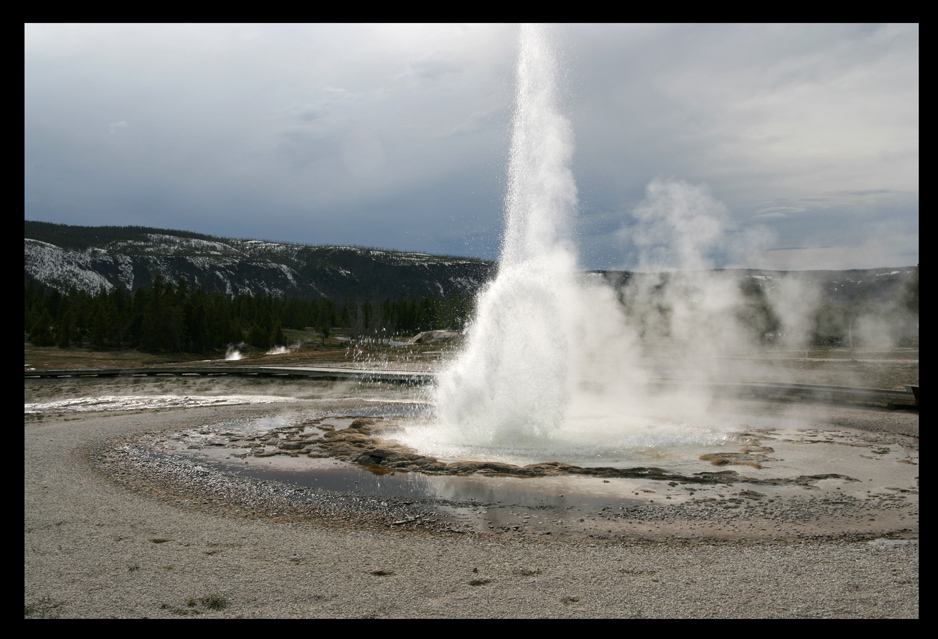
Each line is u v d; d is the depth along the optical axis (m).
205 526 10.12
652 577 7.64
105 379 39.00
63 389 36.19
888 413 24.83
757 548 9.17
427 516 11.13
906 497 12.48
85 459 15.79
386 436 19.05
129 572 7.58
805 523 10.70
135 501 11.73
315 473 14.73
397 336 107.75
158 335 75.06
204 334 78.19
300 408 27.62
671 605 6.66
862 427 21.92
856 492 12.90
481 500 12.24
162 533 9.55
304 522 10.71
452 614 6.37
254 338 83.62
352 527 10.42
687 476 14.22
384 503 12.03
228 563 8.06
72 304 85.00
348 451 16.94
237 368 41.75
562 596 6.94
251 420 23.83
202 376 40.62
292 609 6.45
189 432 20.80
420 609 6.50
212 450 17.66
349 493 12.82
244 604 6.58
